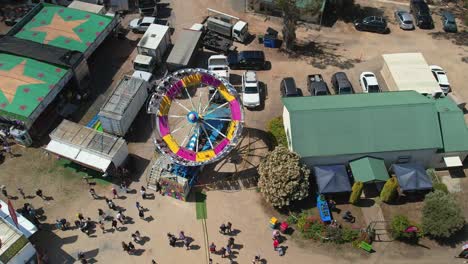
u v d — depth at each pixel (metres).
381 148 50.53
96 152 51.16
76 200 50.72
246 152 55.22
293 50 68.62
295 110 51.44
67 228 48.31
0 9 73.06
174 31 71.25
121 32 70.50
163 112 51.41
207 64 66.19
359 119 51.22
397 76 60.19
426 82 59.44
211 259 45.69
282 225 47.66
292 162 48.34
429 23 72.38
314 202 50.56
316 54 68.12
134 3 76.25
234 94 51.09
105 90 62.22
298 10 66.75
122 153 52.19
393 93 56.03
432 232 46.03
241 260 45.94
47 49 60.09
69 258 46.06
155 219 49.19
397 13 73.94
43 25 65.25
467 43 70.38
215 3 76.88
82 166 53.66
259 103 59.31
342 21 74.38
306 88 62.69
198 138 52.06
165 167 51.94
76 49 61.56
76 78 59.97
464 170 53.41
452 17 72.50
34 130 55.62
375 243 47.25
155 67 64.88
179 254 46.38
